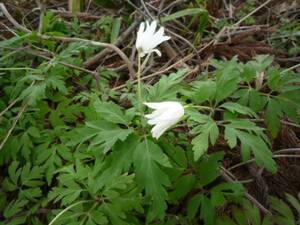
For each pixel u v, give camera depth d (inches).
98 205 8.5
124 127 9.5
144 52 8.8
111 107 8.8
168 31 14.3
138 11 15.5
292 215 8.5
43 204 9.0
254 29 15.5
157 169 7.8
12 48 13.1
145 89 9.8
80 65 13.2
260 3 18.8
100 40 15.5
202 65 13.2
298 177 10.1
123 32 16.0
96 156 8.5
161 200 7.7
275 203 8.7
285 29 15.2
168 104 7.4
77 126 10.3
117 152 8.1
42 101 11.3
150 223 8.4
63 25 15.6
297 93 9.6
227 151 10.5
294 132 11.2
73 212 8.4
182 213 9.1
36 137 10.4
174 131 10.0
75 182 8.8
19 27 14.9
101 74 12.7
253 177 9.9
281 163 10.4
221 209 9.1
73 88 12.6
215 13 18.2
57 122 10.9
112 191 8.3
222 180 9.5
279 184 10.0
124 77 13.7
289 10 17.4
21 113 10.8
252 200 9.1
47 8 19.1
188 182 8.5
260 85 10.4
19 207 9.2
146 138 8.2
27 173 9.6
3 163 10.7
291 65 13.8
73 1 17.8
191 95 9.2
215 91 9.0
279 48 14.6
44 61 12.9
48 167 9.6
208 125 8.2
